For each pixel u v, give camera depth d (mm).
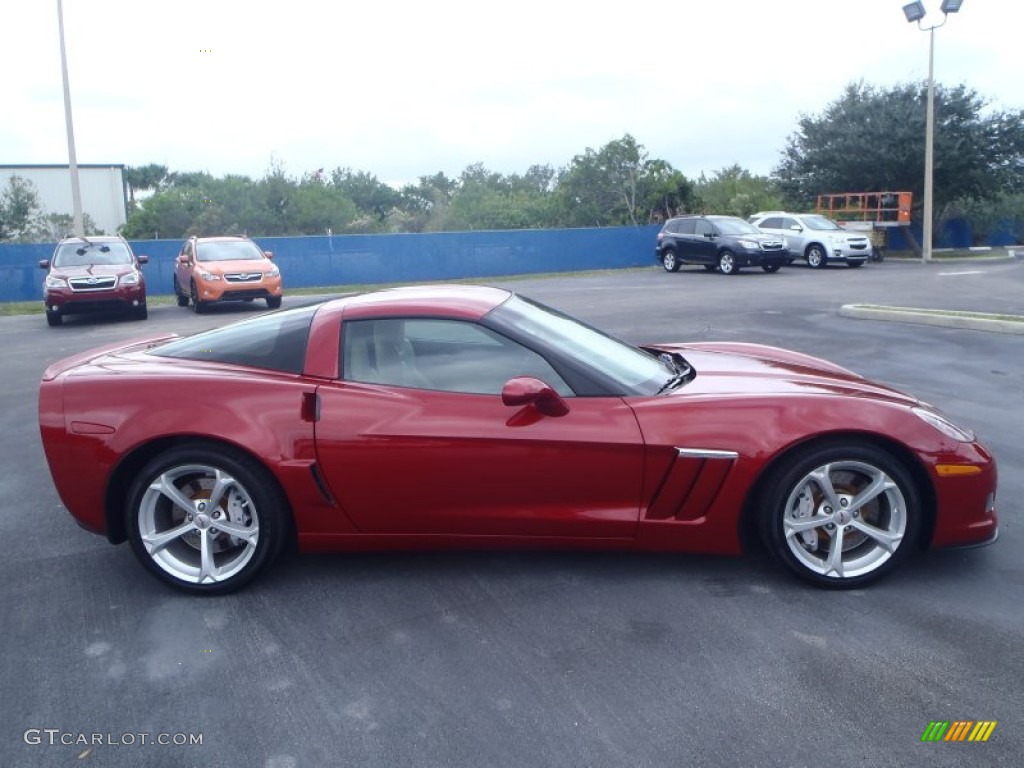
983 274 24531
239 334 4594
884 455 4047
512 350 4297
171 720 3266
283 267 28359
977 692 3291
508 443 4078
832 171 39781
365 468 4137
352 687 3445
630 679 3432
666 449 4055
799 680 3396
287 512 4297
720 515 4121
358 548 4320
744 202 42344
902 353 10477
